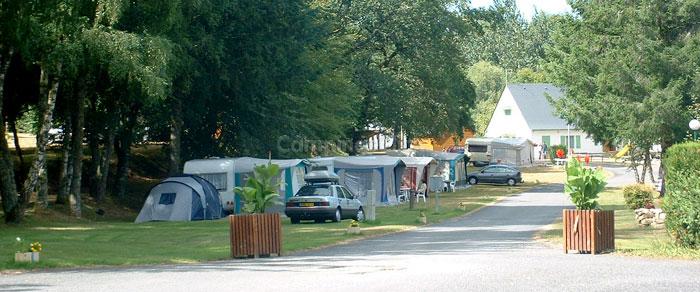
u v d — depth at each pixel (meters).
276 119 60.56
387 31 86.75
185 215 51.59
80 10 38.16
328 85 71.19
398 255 27.70
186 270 23.77
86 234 38.91
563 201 68.31
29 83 50.50
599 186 27.62
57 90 45.38
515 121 150.25
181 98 56.97
